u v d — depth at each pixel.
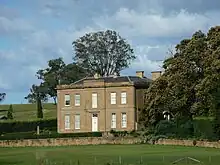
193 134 94.06
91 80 120.31
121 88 117.81
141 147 90.19
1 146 108.88
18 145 108.81
